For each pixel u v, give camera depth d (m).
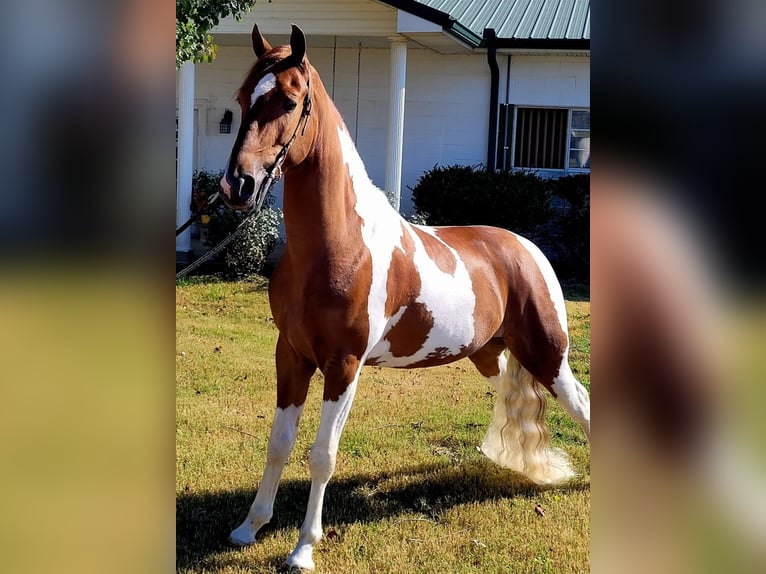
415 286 3.49
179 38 5.57
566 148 11.63
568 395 4.07
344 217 3.18
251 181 2.79
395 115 10.17
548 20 11.83
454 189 10.53
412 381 6.22
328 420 3.22
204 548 3.46
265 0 10.28
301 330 3.22
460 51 11.20
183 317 7.82
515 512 3.92
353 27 10.11
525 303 3.99
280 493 4.04
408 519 3.82
